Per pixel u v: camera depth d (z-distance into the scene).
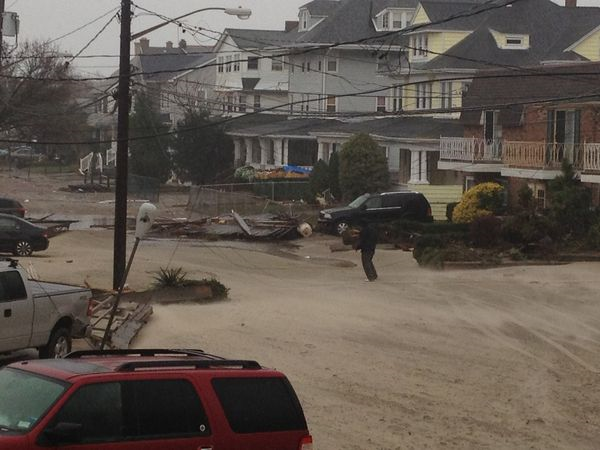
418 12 66.62
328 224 50.16
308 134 73.19
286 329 23.38
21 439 8.70
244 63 93.31
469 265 35.75
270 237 48.22
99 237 46.00
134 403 9.41
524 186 44.62
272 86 92.31
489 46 61.91
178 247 43.53
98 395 9.26
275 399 10.26
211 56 114.31
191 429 9.66
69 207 64.31
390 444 14.73
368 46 74.69
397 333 23.41
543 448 15.13
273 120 88.00
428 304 27.59
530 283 31.39
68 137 67.38
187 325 23.58
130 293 26.73
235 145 84.06
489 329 24.27
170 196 74.25
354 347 21.67
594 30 61.62
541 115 47.12
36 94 62.41
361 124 69.06
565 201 39.75
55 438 8.80
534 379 19.44
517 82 49.91
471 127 53.31
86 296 18.73
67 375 9.37
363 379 18.81
